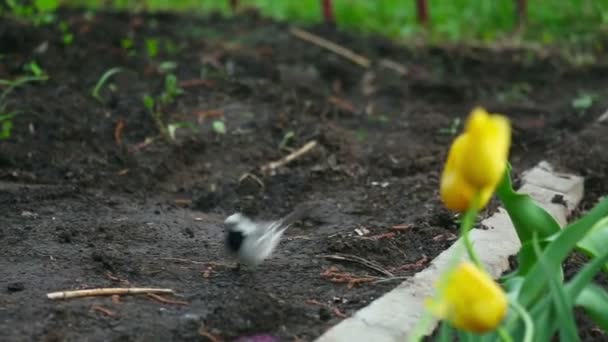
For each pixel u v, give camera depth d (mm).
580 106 9633
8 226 6777
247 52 10617
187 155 8422
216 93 9617
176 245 6680
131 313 5602
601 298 5078
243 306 5566
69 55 9859
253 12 12062
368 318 5582
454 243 6648
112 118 8828
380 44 11352
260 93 9680
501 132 4062
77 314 5539
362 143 9023
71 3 11766
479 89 10422
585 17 12578
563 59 11258
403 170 8414
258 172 8172
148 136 8617
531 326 4277
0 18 10336
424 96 10305
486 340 4832
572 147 8391
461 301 3873
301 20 12156
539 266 4910
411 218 7180
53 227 6801
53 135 8414
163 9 12062
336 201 7684
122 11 11547
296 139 8828
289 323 5555
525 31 12234
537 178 7891
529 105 10016
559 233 5105
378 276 6238
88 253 6410
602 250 5332
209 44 10773
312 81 10219
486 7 12867
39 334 5332
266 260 6430
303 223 7301
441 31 12227
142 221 7074
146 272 6188
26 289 5836
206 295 5879
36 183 7734
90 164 8055
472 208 4246
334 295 5930
